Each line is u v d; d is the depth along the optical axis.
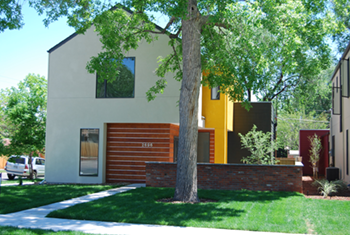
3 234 6.65
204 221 8.02
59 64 17.27
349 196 12.57
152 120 15.95
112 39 12.91
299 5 11.43
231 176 13.88
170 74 15.89
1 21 12.38
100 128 16.55
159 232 7.15
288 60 11.93
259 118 20.83
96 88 16.78
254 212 9.06
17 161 23.34
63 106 17.06
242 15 10.89
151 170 14.62
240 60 13.31
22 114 20.25
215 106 18.67
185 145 11.31
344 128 17.73
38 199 10.98
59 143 16.95
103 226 7.67
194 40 11.61
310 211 9.31
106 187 13.99
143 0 11.38
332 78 21.52
